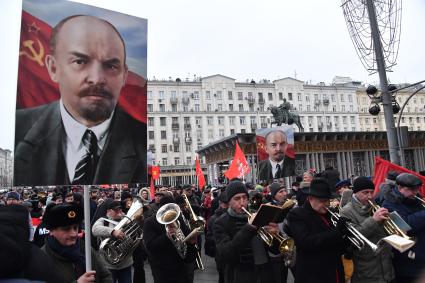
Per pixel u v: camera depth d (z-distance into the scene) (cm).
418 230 460
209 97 8712
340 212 482
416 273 452
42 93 364
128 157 411
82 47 391
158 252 499
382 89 1240
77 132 382
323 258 402
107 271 401
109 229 617
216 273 995
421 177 658
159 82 8438
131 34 427
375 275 444
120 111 412
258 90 9081
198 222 543
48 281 237
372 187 469
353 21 1242
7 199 980
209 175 3406
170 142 8200
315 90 9462
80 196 1076
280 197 837
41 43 367
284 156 1292
